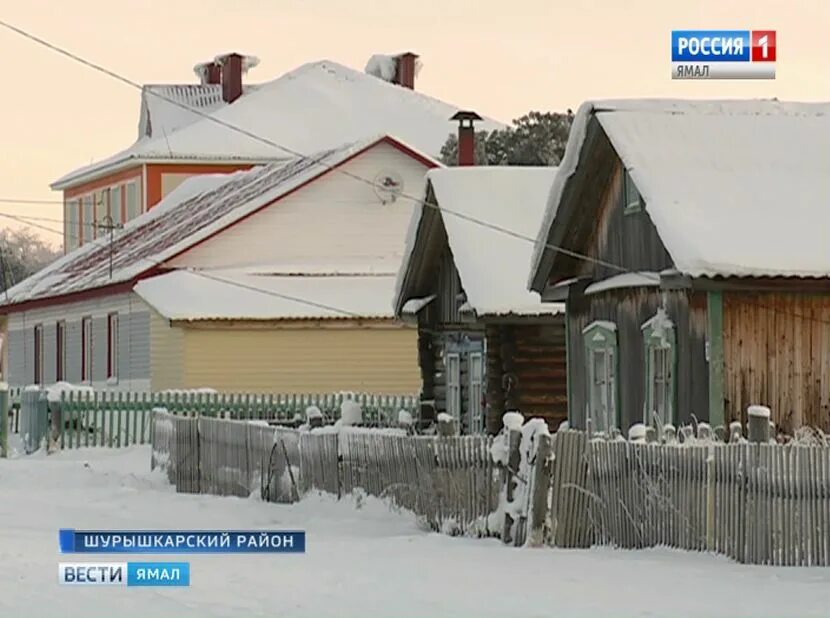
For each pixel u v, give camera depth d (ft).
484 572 56.75
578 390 98.32
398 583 53.57
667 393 84.07
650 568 57.36
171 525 77.92
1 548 66.03
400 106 285.02
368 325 161.17
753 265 77.41
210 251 171.01
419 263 125.80
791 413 79.77
